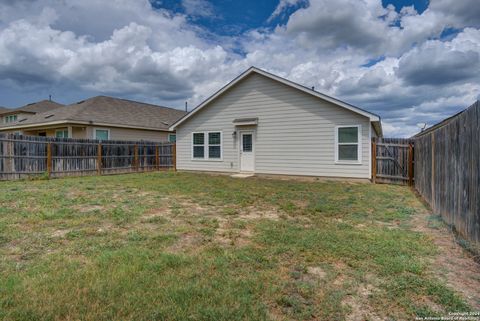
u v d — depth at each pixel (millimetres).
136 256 3393
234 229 4605
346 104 11141
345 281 2850
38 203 6406
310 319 2236
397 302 2467
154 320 2180
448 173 4824
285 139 12719
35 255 3475
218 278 2861
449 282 2822
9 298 2441
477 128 3541
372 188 9367
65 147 12648
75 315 2230
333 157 11648
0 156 10797
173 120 23172
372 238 4105
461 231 4121
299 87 12125
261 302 2445
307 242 3926
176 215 5520
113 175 13664
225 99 14312
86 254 3492
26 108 26109
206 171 14977
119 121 18094
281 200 7105
